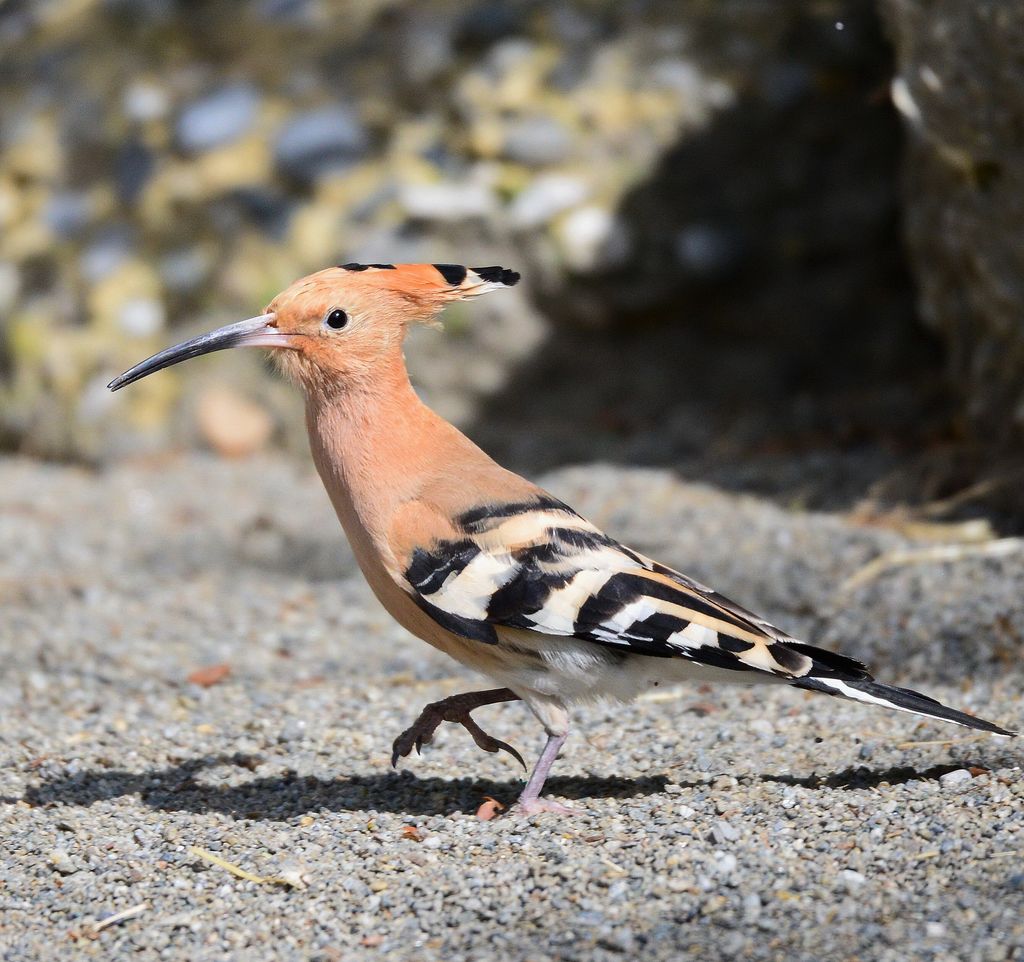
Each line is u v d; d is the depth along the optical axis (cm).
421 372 1512
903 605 998
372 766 808
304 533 1302
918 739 786
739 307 1520
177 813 744
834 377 1502
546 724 723
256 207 1576
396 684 954
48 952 609
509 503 715
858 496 1209
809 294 1512
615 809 711
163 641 1056
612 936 579
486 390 1514
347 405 732
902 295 1502
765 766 763
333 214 1556
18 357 1603
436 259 1512
